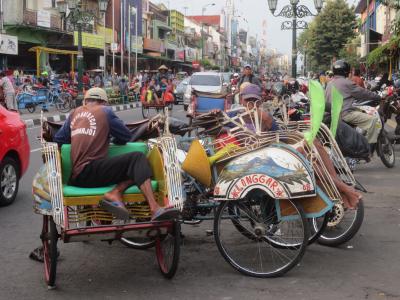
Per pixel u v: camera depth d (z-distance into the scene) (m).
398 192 8.57
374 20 44.81
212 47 99.12
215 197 5.04
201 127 5.73
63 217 4.51
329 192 5.28
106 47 46.56
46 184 4.71
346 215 5.92
